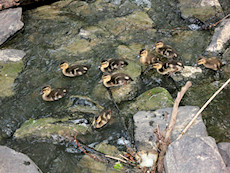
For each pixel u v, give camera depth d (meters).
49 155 2.88
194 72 3.21
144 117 2.95
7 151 2.76
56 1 3.83
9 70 3.29
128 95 3.12
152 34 3.51
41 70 3.30
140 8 3.74
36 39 3.51
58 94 3.10
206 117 2.99
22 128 2.97
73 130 2.94
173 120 2.83
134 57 3.34
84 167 2.81
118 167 2.79
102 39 3.49
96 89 3.17
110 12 3.72
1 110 3.08
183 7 3.69
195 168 2.63
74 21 3.65
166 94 3.07
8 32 3.48
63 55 3.38
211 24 3.51
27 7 3.78
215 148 2.68
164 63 3.21
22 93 3.17
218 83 3.14
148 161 2.78
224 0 3.75
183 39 3.45
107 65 3.25
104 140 2.91
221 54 3.31
